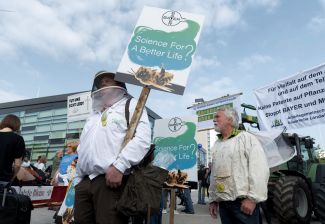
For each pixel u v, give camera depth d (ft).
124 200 4.58
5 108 60.18
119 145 5.09
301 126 18.70
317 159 21.70
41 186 15.16
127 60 6.04
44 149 53.72
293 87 19.69
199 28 6.56
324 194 13.42
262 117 21.43
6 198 8.01
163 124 18.49
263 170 5.76
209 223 17.16
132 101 5.78
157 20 6.59
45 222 15.02
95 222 5.13
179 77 6.00
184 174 16.11
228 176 6.24
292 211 14.24
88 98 17.63
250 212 5.54
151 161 5.47
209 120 30.83
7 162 9.07
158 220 12.26
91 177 5.00
